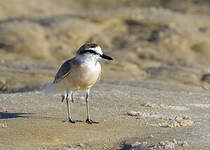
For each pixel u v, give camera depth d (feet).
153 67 84.84
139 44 98.63
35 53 93.30
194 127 32.42
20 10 125.18
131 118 35.06
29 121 33.37
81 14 111.75
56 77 33.40
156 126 32.94
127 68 81.30
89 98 41.96
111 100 41.47
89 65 31.99
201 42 98.37
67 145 29.30
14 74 67.36
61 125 32.65
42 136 30.45
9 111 36.47
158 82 61.31
